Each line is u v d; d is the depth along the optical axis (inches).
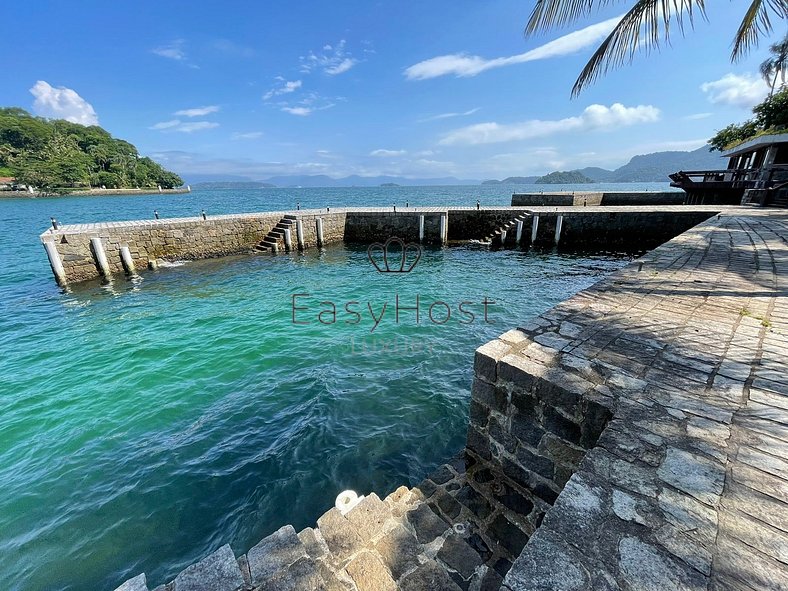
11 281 530.6
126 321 381.7
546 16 226.4
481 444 143.9
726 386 107.7
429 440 197.5
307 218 781.9
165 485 173.3
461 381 255.8
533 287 505.7
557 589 54.8
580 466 79.0
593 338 142.7
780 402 98.8
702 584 54.4
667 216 673.0
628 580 55.4
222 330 354.6
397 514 122.7
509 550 114.0
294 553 82.3
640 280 223.3
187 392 249.8
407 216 816.9
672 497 69.9
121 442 202.5
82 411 229.3
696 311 170.2
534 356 129.8
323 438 200.8
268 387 254.5
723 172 775.7
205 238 682.8
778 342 135.8
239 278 565.6
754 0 228.7
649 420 93.3
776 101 815.1
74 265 523.5
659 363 122.6
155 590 72.6
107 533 150.7
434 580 96.2
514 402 127.1
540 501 126.9
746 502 68.2
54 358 298.7
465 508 129.2
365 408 227.3
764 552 58.8
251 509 159.9
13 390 251.9
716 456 80.1
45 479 177.5
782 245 319.9
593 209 762.8
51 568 137.5
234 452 193.9
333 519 105.3
